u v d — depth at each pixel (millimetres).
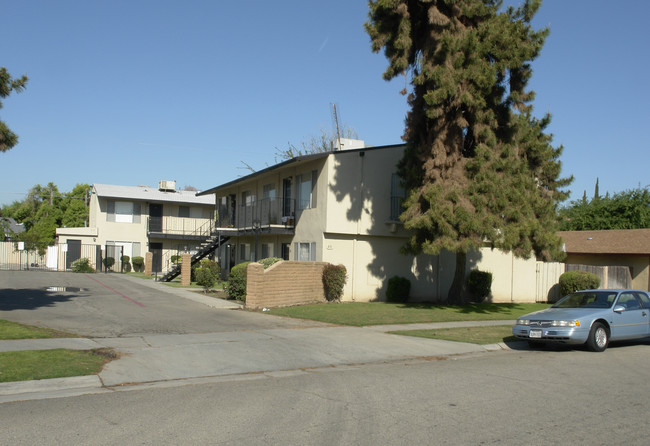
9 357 9273
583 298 13734
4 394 7656
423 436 5793
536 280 26891
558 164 19859
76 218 56344
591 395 7816
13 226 66062
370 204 22391
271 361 10438
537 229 18031
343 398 7574
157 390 8086
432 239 18234
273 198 26469
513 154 18062
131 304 18016
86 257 39188
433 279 24031
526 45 17469
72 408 6922
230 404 7191
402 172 19969
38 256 45281
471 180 17562
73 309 16141
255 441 5590
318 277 20812
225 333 13164
